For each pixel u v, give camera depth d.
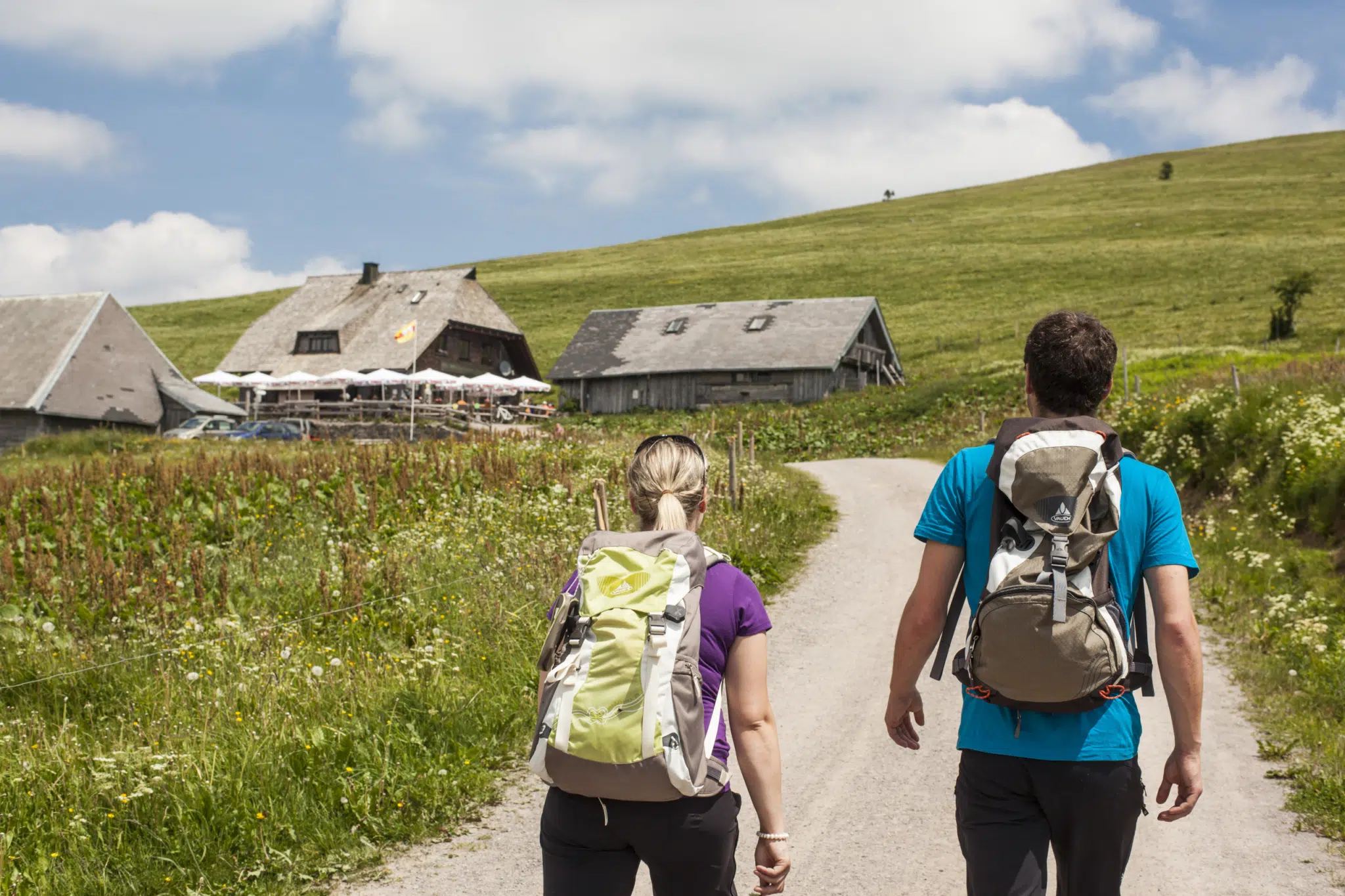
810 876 4.66
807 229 124.12
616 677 2.46
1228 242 83.81
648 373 54.34
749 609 2.65
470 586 9.53
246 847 4.86
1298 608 9.11
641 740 2.40
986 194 139.62
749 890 4.51
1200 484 15.36
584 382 56.62
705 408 51.84
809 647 8.98
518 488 15.30
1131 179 134.50
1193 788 2.61
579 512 13.52
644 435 42.22
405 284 58.12
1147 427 17.84
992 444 2.84
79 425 45.03
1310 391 16.28
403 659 7.35
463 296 56.44
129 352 47.81
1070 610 2.47
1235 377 18.61
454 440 23.50
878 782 5.80
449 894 4.46
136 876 4.58
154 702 6.70
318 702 6.54
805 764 6.14
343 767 5.49
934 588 2.78
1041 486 2.58
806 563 13.01
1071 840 2.62
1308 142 148.38
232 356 56.66
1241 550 11.63
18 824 4.97
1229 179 122.50
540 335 78.44
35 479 16.94
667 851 2.51
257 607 9.28
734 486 15.79
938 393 42.12
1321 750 6.08
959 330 67.12
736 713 2.63
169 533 12.17
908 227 114.69
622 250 122.50
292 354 55.69
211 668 7.27
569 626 2.65
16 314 47.47
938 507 2.83
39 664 7.39
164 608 8.48
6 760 5.72
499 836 5.08
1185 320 58.25
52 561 9.59
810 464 29.53
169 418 47.94
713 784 2.51
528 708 6.71
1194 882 4.54
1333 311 54.56
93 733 6.39
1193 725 2.59
